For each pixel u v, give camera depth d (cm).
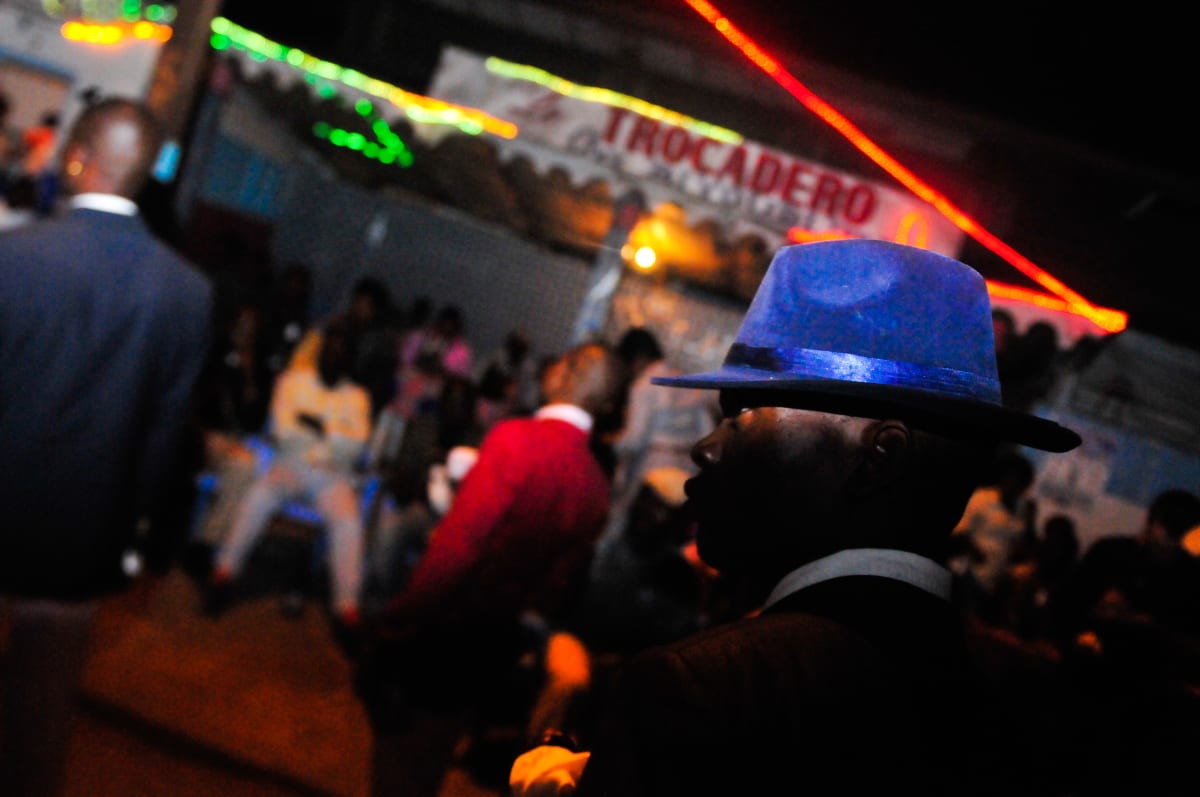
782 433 97
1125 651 289
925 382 96
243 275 820
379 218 1273
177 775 337
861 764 82
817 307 99
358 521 529
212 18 462
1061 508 739
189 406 260
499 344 1240
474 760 304
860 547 95
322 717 424
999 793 87
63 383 230
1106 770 227
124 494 248
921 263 100
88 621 249
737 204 598
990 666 428
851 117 755
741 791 80
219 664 444
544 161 620
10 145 759
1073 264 738
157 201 419
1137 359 714
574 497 269
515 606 268
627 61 825
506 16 831
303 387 529
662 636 468
